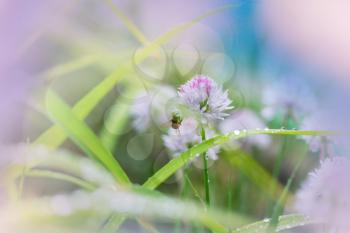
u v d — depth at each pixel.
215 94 0.46
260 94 0.70
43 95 0.57
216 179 0.67
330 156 0.49
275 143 0.68
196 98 0.46
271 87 0.58
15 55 0.56
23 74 0.57
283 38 0.66
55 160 0.50
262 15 0.73
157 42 0.56
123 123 0.65
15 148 0.50
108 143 0.64
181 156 0.47
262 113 0.58
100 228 0.48
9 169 0.49
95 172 0.49
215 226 0.44
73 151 0.73
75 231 0.43
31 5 0.57
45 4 0.60
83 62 0.62
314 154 0.67
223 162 0.67
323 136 0.50
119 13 0.58
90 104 0.53
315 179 0.44
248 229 0.46
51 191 0.63
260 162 0.67
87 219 0.44
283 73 0.68
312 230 0.49
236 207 0.60
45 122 0.70
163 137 0.51
